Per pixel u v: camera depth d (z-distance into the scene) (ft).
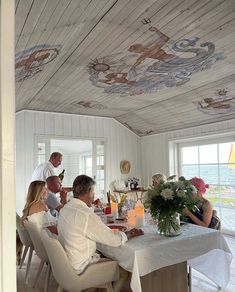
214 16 7.37
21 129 17.21
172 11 7.04
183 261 7.50
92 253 6.98
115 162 20.53
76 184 7.26
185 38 8.57
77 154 33.45
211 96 13.16
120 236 6.98
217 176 16.63
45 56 8.91
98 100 15.66
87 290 8.02
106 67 10.82
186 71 11.09
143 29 7.98
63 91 13.94
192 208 7.47
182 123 17.25
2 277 2.12
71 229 6.81
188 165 18.62
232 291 8.84
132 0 6.43
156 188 7.69
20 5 5.53
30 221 8.96
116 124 20.75
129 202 10.54
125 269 6.91
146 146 21.31
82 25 7.36
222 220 16.30
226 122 15.14
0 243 2.13
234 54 9.49
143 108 16.84
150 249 6.67
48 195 11.85
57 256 6.56
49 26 6.86
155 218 7.69
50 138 18.11
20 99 14.60
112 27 7.75
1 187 2.15
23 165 17.13
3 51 2.25
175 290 7.87
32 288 9.34
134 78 12.10
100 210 11.45
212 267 8.43
